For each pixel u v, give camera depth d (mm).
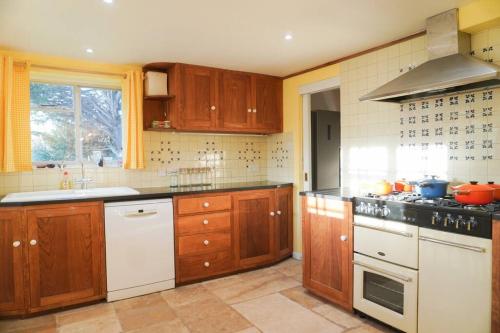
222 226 3459
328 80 3602
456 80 2033
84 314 2693
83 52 3117
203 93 3674
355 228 2572
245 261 3611
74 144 3492
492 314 1808
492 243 1800
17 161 2998
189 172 3975
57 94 3408
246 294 3045
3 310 2604
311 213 2957
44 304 2680
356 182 3309
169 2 2174
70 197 2824
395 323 2287
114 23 2486
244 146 4398
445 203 2137
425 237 2105
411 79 2373
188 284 3299
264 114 4105
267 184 3945
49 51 3072
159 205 3115
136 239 3014
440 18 2428
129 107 3461
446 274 2008
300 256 4035
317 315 2627
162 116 3773
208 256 3381
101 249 2879
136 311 2736
